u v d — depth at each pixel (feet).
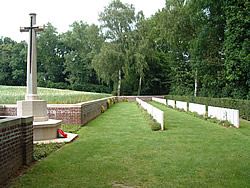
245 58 43.98
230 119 32.55
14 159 13.21
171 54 119.55
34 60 23.73
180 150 18.69
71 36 170.71
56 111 32.07
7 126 12.37
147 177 12.74
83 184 11.69
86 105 35.42
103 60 106.93
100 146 19.99
